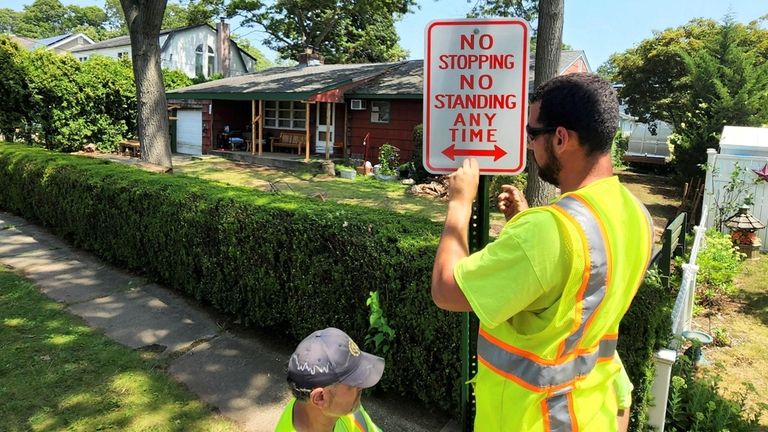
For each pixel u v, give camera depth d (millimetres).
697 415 3053
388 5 20281
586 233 1279
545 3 6816
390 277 3373
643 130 20703
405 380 3449
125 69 19797
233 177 15266
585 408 1393
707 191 8797
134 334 4566
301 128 19781
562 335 1331
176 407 3490
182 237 5145
